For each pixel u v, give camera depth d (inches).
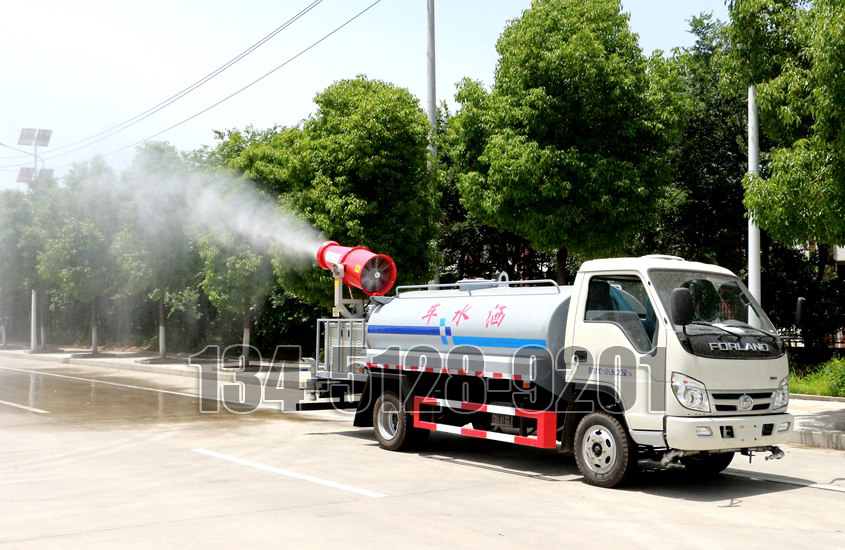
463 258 1060.5
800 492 332.8
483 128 714.8
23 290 1614.2
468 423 412.5
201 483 341.1
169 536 252.1
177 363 1127.0
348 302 514.0
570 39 644.1
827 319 869.2
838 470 385.1
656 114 660.7
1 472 366.6
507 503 303.6
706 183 850.8
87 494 318.0
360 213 680.4
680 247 884.6
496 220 699.4
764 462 406.9
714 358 317.7
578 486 340.5
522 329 369.1
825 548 243.0
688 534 258.5
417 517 279.3
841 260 928.3
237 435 495.2
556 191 641.0
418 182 721.6
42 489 327.9
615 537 253.4
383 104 690.2
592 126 658.2
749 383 327.6
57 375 995.3
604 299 348.8
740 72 528.1
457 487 335.6
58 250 1282.0
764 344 336.5
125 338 1567.4
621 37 666.2
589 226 647.8
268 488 330.3
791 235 469.7
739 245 885.2
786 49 508.4
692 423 308.2
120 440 469.7
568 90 652.7
